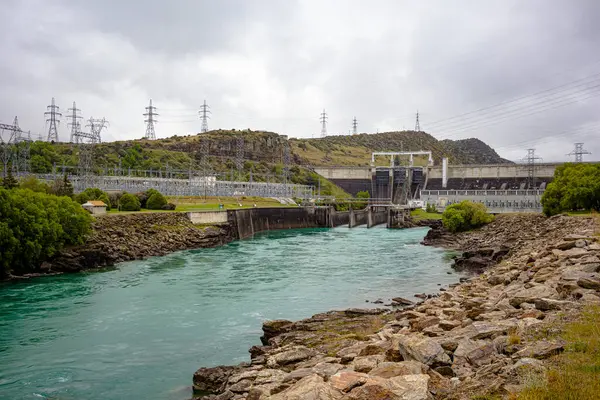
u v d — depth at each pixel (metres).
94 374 33.38
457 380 17.83
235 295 57.41
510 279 42.72
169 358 36.22
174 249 100.38
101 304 53.03
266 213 160.12
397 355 21.92
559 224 81.44
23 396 30.03
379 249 106.00
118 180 162.50
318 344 31.83
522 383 15.18
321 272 74.50
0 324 45.34
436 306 37.06
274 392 20.86
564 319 22.08
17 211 69.50
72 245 79.19
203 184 185.50
